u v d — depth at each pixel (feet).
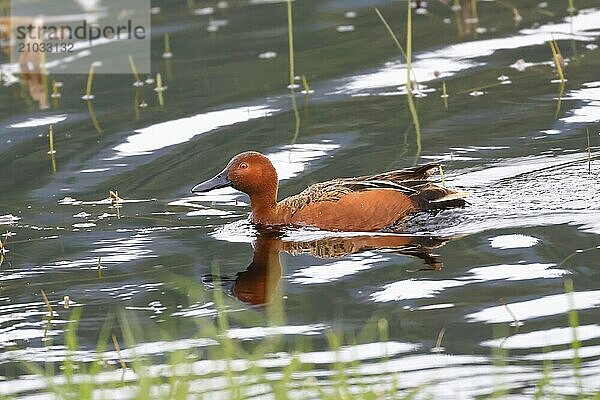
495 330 38.47
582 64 66.39
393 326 39.22
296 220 49.78
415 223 48.78
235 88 66.95
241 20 78.79
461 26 74.74
